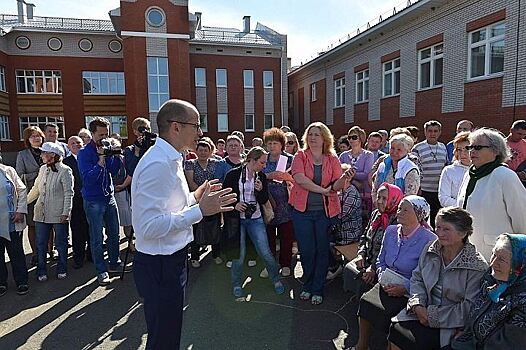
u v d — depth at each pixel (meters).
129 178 5.73
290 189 4.73
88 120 25.55
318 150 4.08
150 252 2.20
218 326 3.67
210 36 28.22
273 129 5.28
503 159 2.82
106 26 27.14
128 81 22.67
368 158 5.57
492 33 11.43
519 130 5.37
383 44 17.03
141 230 2.11
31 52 24.23
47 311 4.08
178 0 22.86
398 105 16.11
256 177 4.26
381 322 2.86
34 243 5.58
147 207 2.09
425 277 2.75
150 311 2.23
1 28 22.97
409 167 4.05
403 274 3.08
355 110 19.89
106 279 4.78
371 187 5.17
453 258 2.67
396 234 3.27
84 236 5.47
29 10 27.05
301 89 27.77
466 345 2.40
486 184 2.80
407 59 15.35
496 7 11.10
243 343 3.36
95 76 25.50
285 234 5.01
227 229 4.31
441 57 13.59
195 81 26.59
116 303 4.25
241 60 27.42
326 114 23.53
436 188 5.42
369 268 3.47
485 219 2.79
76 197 5.32
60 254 5.00
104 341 3.47
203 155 5.48
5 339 3.51
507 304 2.24
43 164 5.14
